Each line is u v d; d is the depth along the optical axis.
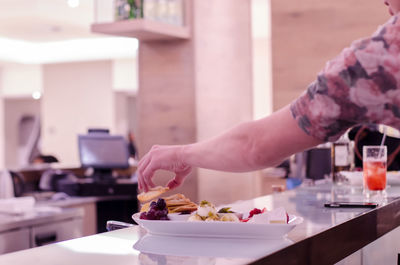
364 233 1.70
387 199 2.11
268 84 11.01
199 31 4.39
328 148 2.95
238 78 4.98
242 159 1.12
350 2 4.55
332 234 1.46
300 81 4.68
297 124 1.01
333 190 2.53
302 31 4.67
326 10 4.61
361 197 2.23
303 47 4.67
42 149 12.74
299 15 4.67
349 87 0.91
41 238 3.94
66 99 12.52
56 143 12.59
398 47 0.87
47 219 4.00
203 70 4.43
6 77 13.23
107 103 12.22
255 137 1.08
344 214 1.72
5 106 13.92
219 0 4.70
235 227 1.33
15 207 4.00
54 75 12.60
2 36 10.33
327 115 0.94
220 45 4.68
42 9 8.15
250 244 1.28
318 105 0.95
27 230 3.83
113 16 4.12
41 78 12.87
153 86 4.43
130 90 12.14
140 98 4.48
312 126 0.98
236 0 4.99
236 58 4.95
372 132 3.30
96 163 6.18
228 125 4.77
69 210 4.25
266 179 4.84
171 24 4.21
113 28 4.02
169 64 4.39
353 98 0.91
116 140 6.20
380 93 0.89
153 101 4.44
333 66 0.93
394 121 0.90
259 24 9.70
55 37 10.48
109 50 11.48
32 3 8.11
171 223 1.38
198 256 1.16
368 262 1.94
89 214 5.58
